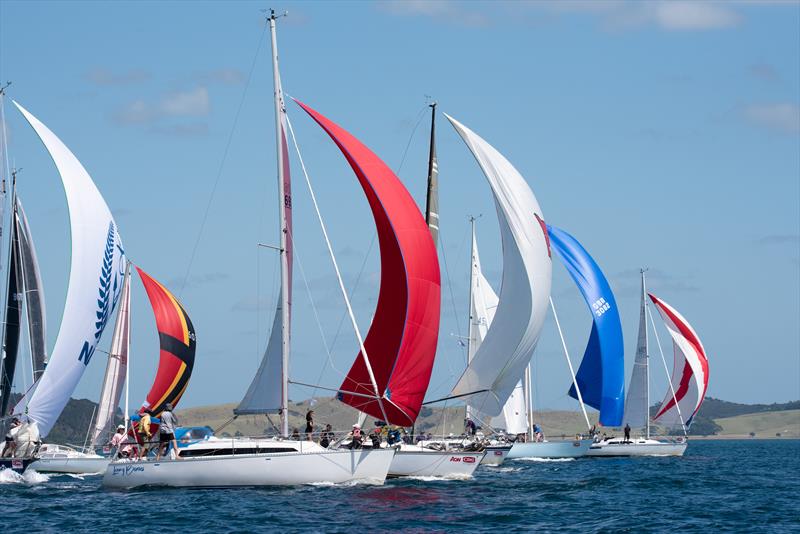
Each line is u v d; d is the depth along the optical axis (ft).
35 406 236.84
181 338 279.69
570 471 282.56
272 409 201.46
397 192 211.61
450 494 198.59
